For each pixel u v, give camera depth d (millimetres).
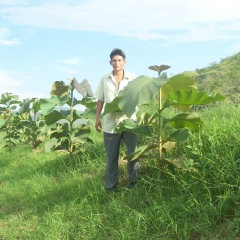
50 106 7285
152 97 4230
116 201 4977
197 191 4453
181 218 4230
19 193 6480
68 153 8164
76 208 5152
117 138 5605
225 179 4324
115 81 5617
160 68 5316
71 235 4574
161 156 5090
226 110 7566
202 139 5090
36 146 9773
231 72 38062
